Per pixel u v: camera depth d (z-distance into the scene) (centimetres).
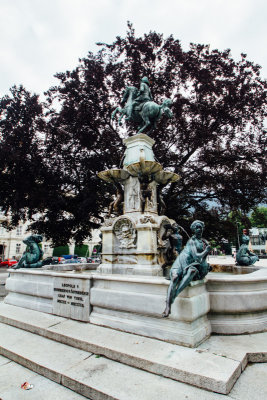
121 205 643
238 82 1223
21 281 574
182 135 1250
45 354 337
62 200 1208
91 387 257
